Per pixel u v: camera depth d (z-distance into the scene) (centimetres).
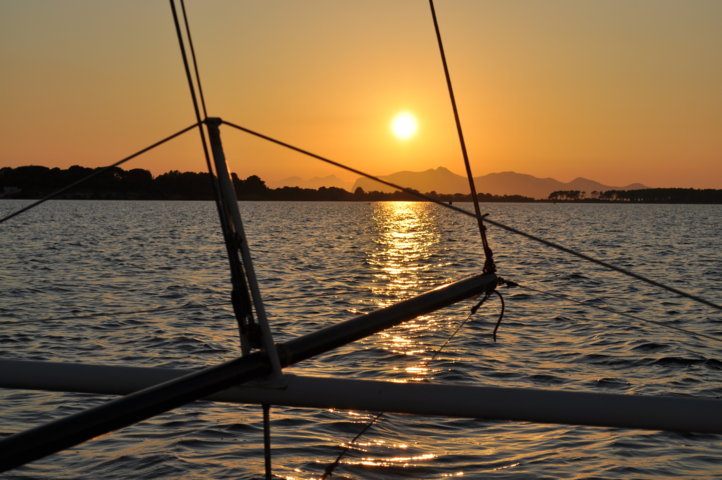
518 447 967
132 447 953
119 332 1831
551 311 2208
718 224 11969
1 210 14688
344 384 285
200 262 4216
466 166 378
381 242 6488
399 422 1043
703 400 282
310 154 323
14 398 1148
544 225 11038
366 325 307
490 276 369
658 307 2409
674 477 886
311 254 4978
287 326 2016
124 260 4288
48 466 888
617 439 1000
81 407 1118
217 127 291
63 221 10206
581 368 1476
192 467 891
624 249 5747
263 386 278
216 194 285
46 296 2684
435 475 872
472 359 1521
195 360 1564
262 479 858
